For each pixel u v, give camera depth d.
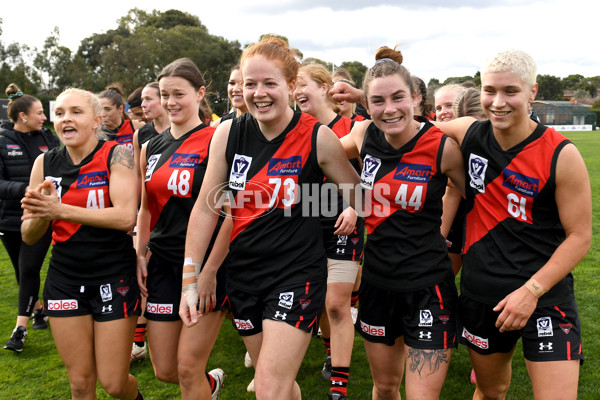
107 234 2.93
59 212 2.67
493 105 2.39
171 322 3.12
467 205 2.76
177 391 3.84
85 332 2.93
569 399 2.33
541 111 71.25
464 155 2.70
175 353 3.16
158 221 3.21
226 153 2.66
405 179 2.73
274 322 2.50
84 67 67.81
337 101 3.52
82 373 2.95
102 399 3.74
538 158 2.43
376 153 2.83
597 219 10.23
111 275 2.94
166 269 3.15
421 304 2.72
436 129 2.73
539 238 2.50
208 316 2.98
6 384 3.94
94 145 3.03
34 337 4.87
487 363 2.76
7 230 4.69
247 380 4.02
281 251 2.56
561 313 2.46
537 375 2.44
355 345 4.76
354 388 3.90
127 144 5.71
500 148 2.55
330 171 2.65
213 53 60.38
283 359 2.44
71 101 2.91
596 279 6.39
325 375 4.04
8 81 63.28
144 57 58.91
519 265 2.52
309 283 2.55
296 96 4.03
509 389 3.75
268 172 2.57
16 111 4.73
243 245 2.62
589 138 38.50
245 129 2.66
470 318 2.71
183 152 3.15
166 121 4.44
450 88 4.67
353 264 3.69
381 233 2.81
